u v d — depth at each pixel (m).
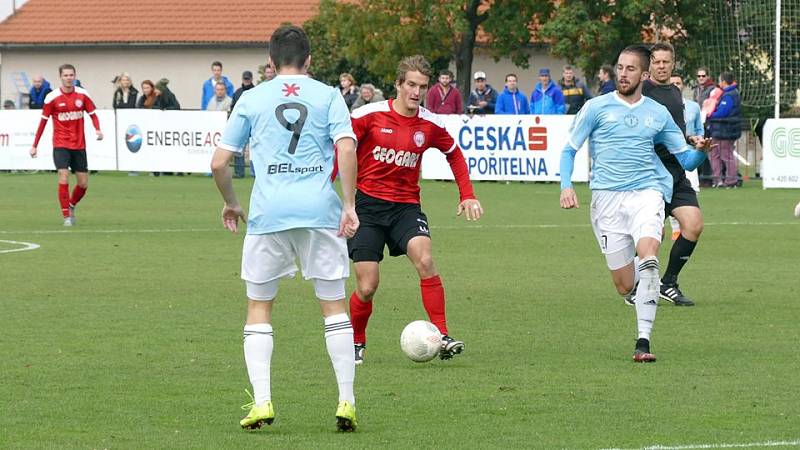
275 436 17.20
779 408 18.97
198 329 26.05
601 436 17.16
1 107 140.25
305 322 27.14
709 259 39.34
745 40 86.69
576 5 97.56
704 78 71.69
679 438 17.03
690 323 27.44
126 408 18.88
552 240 44.53
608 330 26.36
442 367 22.38
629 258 24.61
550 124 70.19
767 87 84.38
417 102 22.81
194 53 137.25
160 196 64.19
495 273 35.66
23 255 39.41
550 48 101.62
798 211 23.75
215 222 50.84
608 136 24.41
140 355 23.09
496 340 25.11
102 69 140.50
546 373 21.77
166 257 39.06
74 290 31.72
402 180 23.12
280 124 17.36
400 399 19.64
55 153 49.34
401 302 30.22
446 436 17.19
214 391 20.11
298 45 17.70
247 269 17.56
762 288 33.00
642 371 21.94
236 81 136.50
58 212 55.38
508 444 16.72
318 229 17.36
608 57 99.50
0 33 142.00
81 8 142.12
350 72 119.88
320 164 17.48
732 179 70.12
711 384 20.78
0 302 29.62
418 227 23.08
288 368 22.14
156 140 79.19
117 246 42.16
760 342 24.97
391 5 107.06
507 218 52.72
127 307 28.98
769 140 68.25
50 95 49.06
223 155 17.48
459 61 108.88
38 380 20.88
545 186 69.94
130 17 140.00
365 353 23.78
